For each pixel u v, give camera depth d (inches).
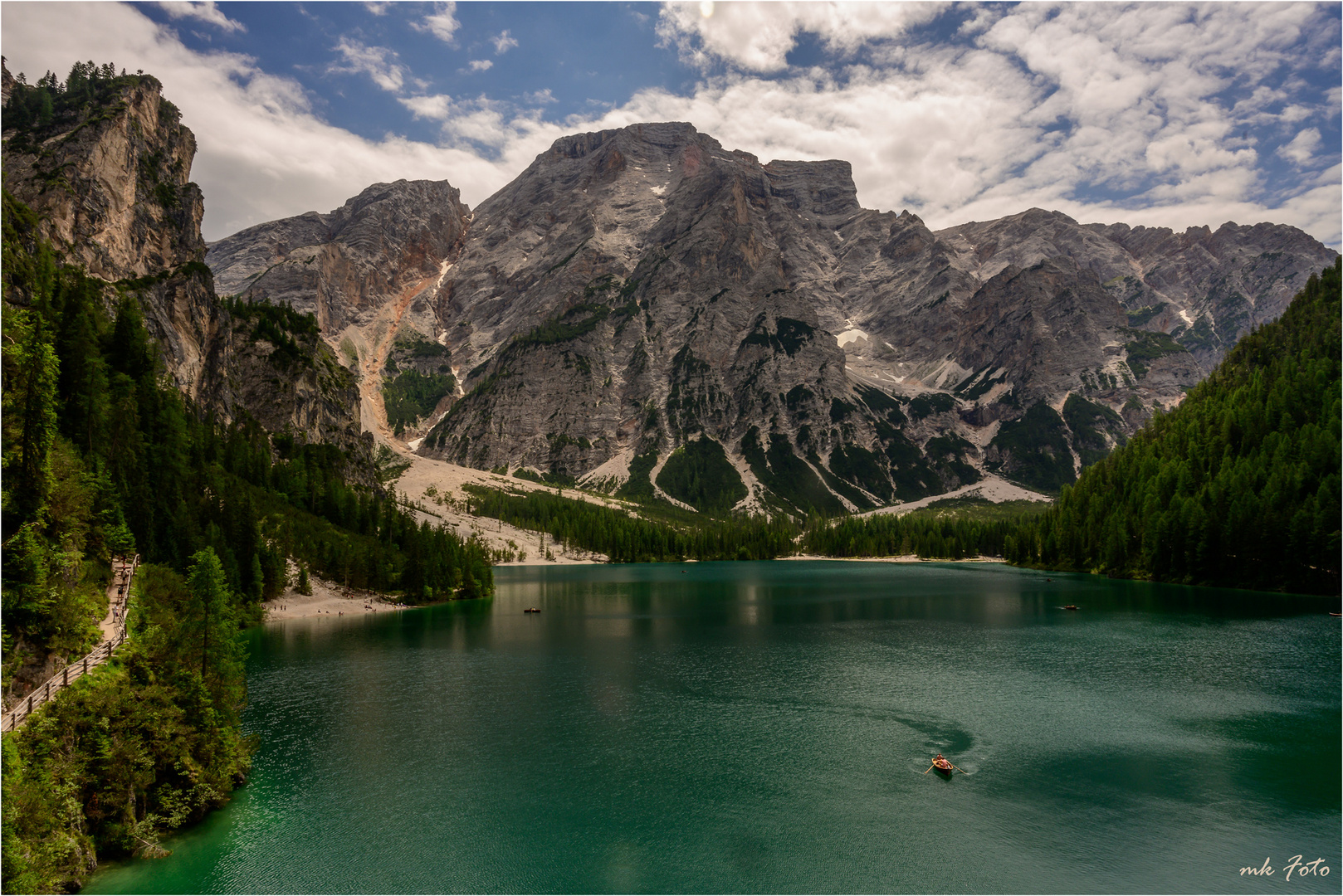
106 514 3486.7
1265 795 2338.8
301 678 3870.6
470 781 2443.4
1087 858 1962.4
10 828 1462.8
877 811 2235.5
